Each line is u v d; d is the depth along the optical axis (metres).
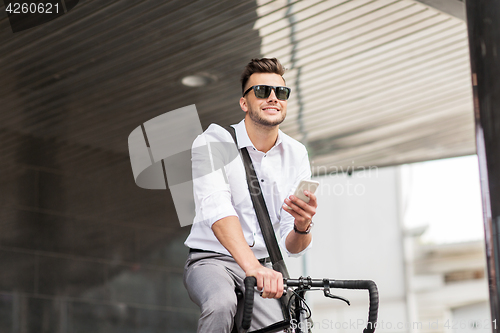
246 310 1.86
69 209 8.13
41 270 7.77
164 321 8.55
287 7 4.93
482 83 3.17
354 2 4.86
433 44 5.61
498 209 2.99
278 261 2.40
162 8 4.91
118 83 6.25
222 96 6.63
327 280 1.97
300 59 5.85
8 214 7.72
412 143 8.22
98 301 8.07
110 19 5.05
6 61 5.69
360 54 5.76
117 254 8.37
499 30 3.14
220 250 2.44
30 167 7.97
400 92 6.64
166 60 5.79
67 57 5.67
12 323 7.39
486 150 3.09
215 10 4.96
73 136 7.54
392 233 18.94
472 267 19.05
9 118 6.99
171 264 8.78
